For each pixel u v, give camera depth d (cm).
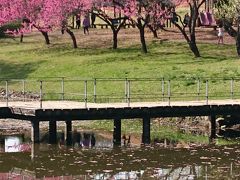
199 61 4928
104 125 3931
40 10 6134
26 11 6147
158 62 4969
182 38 6059
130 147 3177
